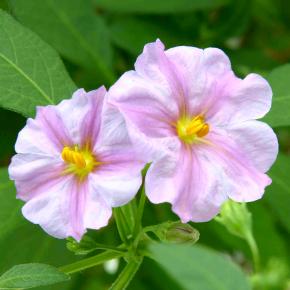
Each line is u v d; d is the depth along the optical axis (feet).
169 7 0.99
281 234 1.07
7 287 0.72
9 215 0.84
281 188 0.87
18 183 0.70
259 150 0.70
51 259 0.90
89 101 0.70
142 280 1.03
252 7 1.10
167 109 0.69
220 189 0.69
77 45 0.95
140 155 0.67
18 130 0.96
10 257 0.90
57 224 0.69
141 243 0.76
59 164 0.70
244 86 0.71
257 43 1.16
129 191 0.67
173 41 1.01
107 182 0.68
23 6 0.93
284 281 0.86
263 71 1.06
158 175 0.67
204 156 0.69
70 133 0.70
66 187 0.70
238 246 0.98
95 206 0.68
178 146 0.68
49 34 0.94
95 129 0.70
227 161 0.69
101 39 0.96
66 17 0.95
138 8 0.99
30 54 0.83
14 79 0.82
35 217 0.69
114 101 0.67
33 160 0.70
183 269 0.59
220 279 0.60
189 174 0.68
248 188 0.69
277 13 1.14
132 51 0.98
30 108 0.82
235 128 0.70
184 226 0.73
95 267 1.07
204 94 0.71
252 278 0.84
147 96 0.68
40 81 0.83
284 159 0.88
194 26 1.05
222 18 1.06
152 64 0.69
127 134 0.68
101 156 0.69
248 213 0.83
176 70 0.70
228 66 0.72
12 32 0.83
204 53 0.72
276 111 0.82
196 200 0.68
